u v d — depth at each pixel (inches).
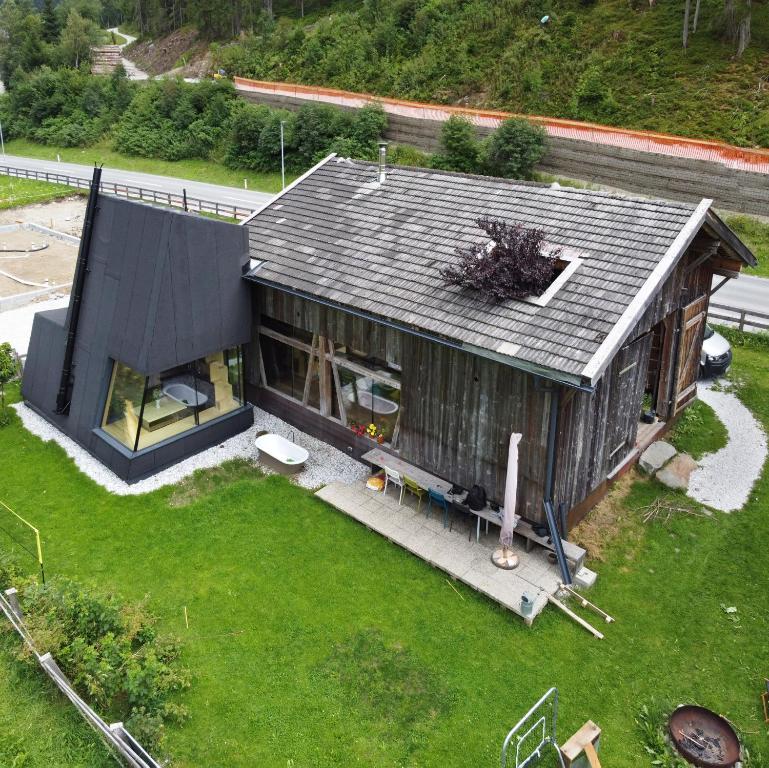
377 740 377.1
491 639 441.4
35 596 432.5
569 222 558.3
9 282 1180.5
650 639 442.3
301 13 2869.1
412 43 2143.2
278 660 427.5
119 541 532.7
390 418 595.5
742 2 1672.0
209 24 3078.2
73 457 641.0
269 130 1955.0
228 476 612.4
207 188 1893.5
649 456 609.9
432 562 502.3
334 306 569.0
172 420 625.0
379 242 621.9
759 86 1486.2
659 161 1413.6
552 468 481.7
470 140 1643.7
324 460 634.2
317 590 483.2
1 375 709.3
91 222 617.6
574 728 383.2
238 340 655.1
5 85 3147.1
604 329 446.3
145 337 570.3
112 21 4763.8
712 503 573.3
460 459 541.3
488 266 504.4
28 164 2313.0
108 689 389.4
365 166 754.8
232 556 517.0
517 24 1936.5
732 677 415.8
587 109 1637.6
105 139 2476.6
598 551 517.0
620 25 1768.0
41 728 376.2
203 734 381.1
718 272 642.2
